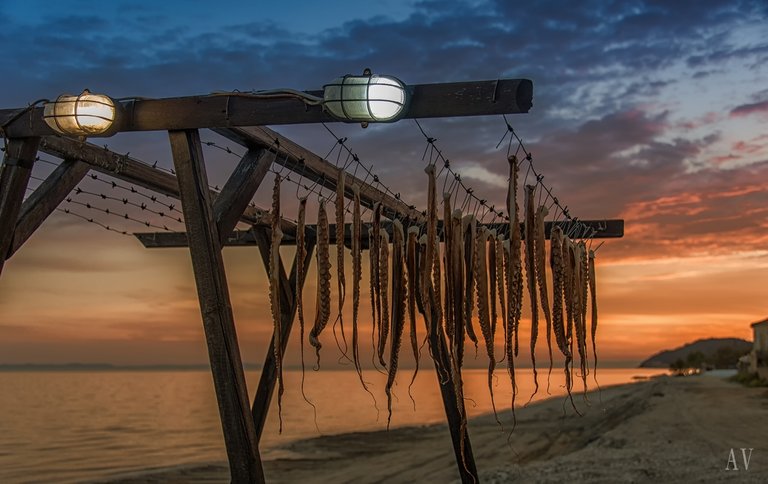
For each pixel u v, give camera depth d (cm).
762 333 4703
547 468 1242
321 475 1620
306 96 427
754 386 4166
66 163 576
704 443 1572
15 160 486
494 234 484
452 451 1980
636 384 7325
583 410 3409
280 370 431
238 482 442
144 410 5438
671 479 1066
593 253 614
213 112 447
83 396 8131
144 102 461
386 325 451
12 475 2080
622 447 1599
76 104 452
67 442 3067
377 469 1666
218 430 3656
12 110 485
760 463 1216
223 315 452
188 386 12581
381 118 406
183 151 457
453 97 399
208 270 454
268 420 3988
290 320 818
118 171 613
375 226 454
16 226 529
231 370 448
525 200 464
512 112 392
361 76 401
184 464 2170
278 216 446
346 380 16075
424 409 5100
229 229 513
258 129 521
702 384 4947
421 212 708
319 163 591
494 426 2675
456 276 454
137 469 2086
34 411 5291
